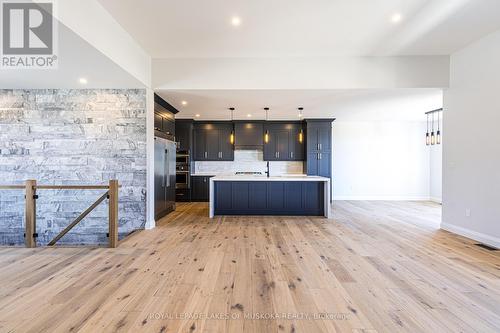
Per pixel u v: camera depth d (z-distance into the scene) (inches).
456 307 78.2
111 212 133.6
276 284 92.6
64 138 168.7
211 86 170.6
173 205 234.1
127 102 169.0
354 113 257.4
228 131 304.2
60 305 78.2
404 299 82.7
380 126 309.6
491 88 137.1
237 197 214.8
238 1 110.2
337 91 175.3
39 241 168.7
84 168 168.9
